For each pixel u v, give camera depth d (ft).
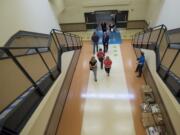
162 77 16.20
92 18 48.11
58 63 19.69
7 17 18.54
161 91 16.17
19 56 11.47
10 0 19.84
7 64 9.76
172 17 25.13
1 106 8.59
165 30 19.21
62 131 16.90
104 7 45.57
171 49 15.76
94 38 31.86
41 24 28.73
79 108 19.57
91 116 18.47
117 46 37.19
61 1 42.19
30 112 10.73
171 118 13.55
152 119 16.47
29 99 11.27
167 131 14.52
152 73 20.53
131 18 46.96
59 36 27.20
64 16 47.70
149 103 18.58
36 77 13.38
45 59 16.84
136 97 20.77
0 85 8.80
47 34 29.37
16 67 10.62
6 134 8.36
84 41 42.96
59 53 21.63
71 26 49.55
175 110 12.49
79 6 45.60
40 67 14.76
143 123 16.40
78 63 29.60
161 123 15.81
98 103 20.21
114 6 45.29
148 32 27.86
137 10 45.44
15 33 19.36
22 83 10.94
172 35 19.24
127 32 47.37
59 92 18.06
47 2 33.42
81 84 23.82
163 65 16.97
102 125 17.37
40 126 12.08
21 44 19.44
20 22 21.33
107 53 33.45
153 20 37.37
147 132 15.78
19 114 9.81
